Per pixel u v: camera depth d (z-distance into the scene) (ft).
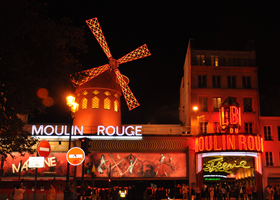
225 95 103.71
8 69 36.94
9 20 37.11
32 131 95.55
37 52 39.52
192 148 97.30
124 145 97.09
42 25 40.37
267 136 101.96
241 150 90.02
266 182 98.02
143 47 112.88
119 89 110.73
